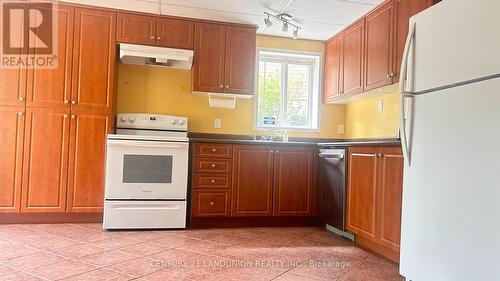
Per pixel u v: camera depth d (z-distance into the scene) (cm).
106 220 321
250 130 428
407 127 192
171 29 375
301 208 369
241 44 395
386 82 307
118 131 373
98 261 234
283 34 428
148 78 401
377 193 262
